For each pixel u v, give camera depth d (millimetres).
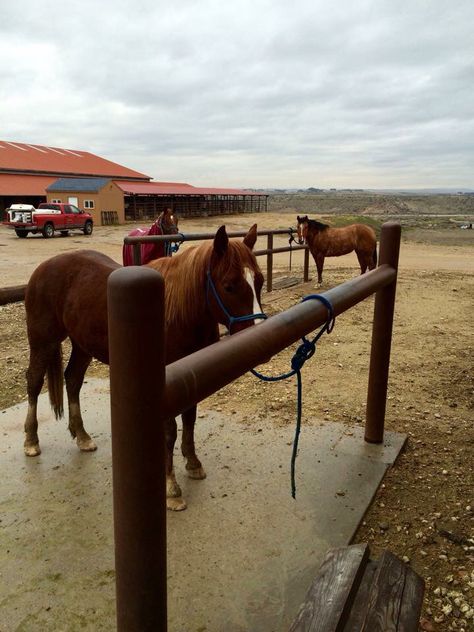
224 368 1188
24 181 39531
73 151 55719
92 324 2793
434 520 2623
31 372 3127
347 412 3893
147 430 983
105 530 2461
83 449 3213
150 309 934
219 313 2516
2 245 20078
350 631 1327
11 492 2764
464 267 13695
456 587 2158
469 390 4422
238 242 2574
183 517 2568
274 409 3932
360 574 1521
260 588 2107
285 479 2924
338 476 2959
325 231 9688
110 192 34438
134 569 1045
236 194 48469
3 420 3662
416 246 22188
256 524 2520
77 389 3240
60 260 3102
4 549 2320
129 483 1006
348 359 5289
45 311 3049
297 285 9695
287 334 1523
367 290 2465
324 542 2393
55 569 2207
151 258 7340
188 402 1080
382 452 3244
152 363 959
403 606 1384
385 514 2682
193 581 2145
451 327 6680
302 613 1388
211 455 3197
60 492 2771
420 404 4113
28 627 1910
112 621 1941
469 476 3041
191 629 1910
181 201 42281
